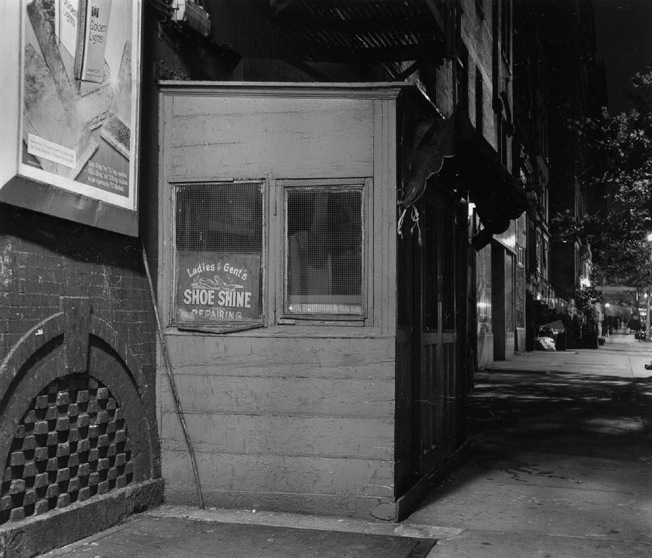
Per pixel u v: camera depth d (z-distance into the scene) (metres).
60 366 4.71
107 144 5.13
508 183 7.67
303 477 5.68
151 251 5.92
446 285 7.79
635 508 6.19
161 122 6.06
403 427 6.01
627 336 85.38
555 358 27.31
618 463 8.05
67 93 4.68
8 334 4.29
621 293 72.94
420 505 6.13
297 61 8.86
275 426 5.73
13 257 4.33
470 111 18.50
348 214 5.83
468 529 5.48
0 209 4.22
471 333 16.58
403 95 5.89
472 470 7.65
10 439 4.32
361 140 5.82
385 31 9.20
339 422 5.64
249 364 5.79
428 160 5.91
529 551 4.98
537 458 8.30
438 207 7.27
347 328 5.73
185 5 6.06
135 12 5.47
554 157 45.56
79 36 4.80
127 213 5.38
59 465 4.79
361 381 5.63
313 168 5.88
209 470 5.80
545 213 41.25
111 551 4.68
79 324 4.89
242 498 5.75
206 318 5.95
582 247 50.72
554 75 45.72
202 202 6.03
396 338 5.66
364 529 5.38
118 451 5.40
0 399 4.21
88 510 4.95
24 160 4.29
